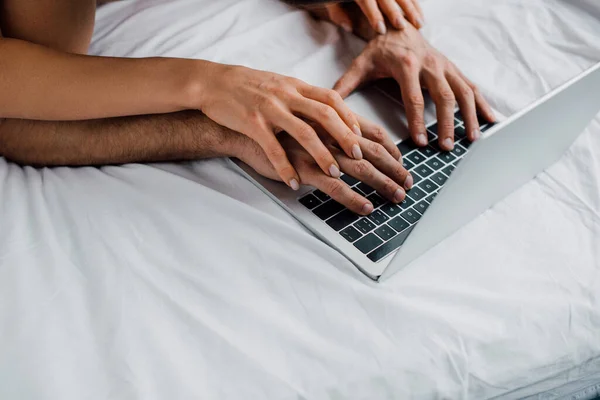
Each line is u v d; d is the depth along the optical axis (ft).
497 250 2.68
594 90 2.66
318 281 2.48
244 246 2.58
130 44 3.42
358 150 2.67
